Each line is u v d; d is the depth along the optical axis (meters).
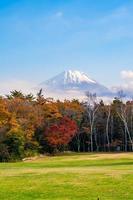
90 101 133.00
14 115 99.81
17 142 95.44
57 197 28.17
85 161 75.25
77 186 31.44
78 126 125.31
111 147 128.38
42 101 120.56
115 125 129.75
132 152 110.44
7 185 32.44
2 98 114.56
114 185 31.31
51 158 93.00
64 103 127.62
